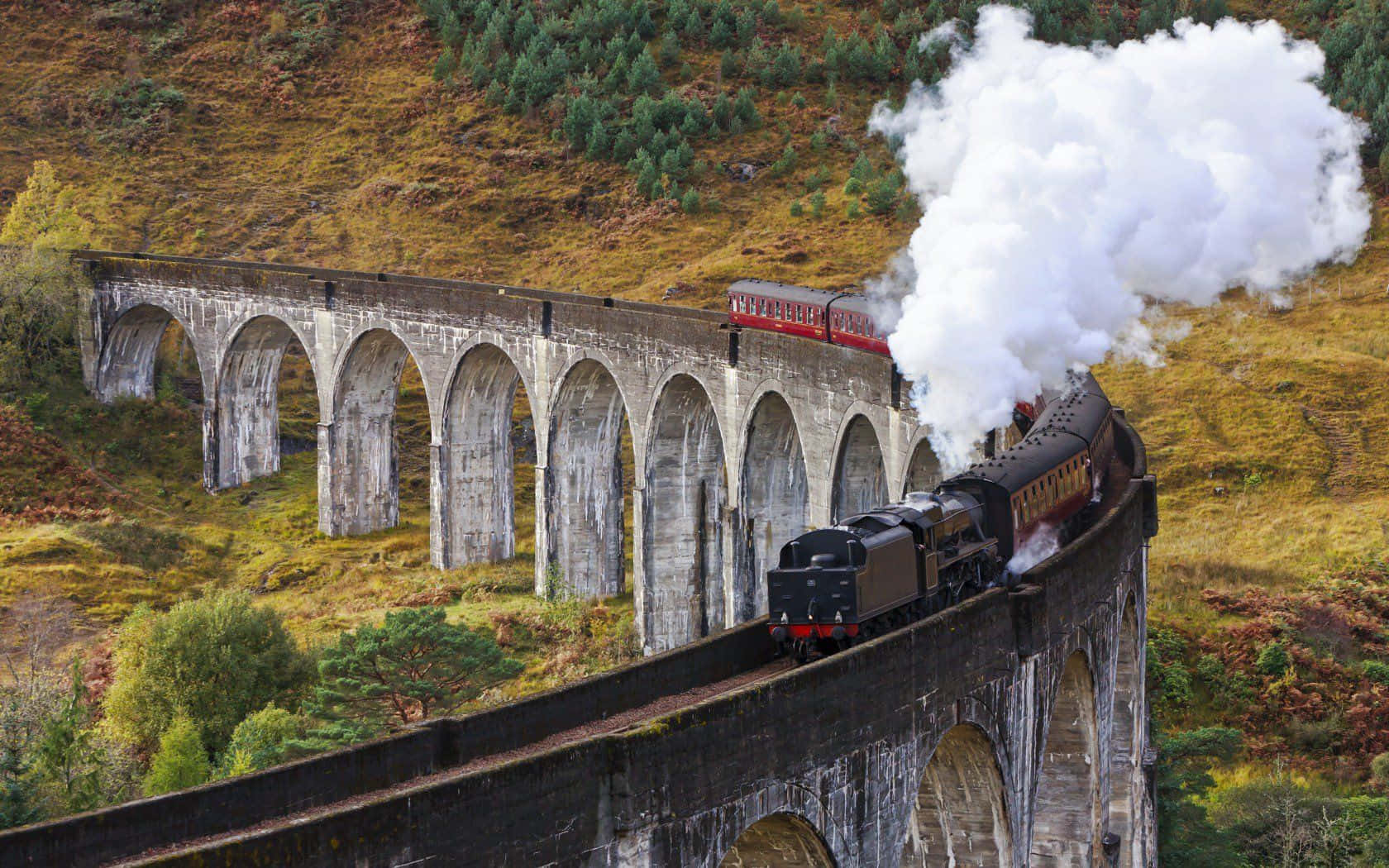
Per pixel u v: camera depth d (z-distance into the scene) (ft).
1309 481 235.40
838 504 164.96
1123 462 155.33
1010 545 110.22
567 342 211.61
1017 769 93.35
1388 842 147.84
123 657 167.53
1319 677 183.83
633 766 64.95
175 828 61.62
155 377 316.40
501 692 165.27
